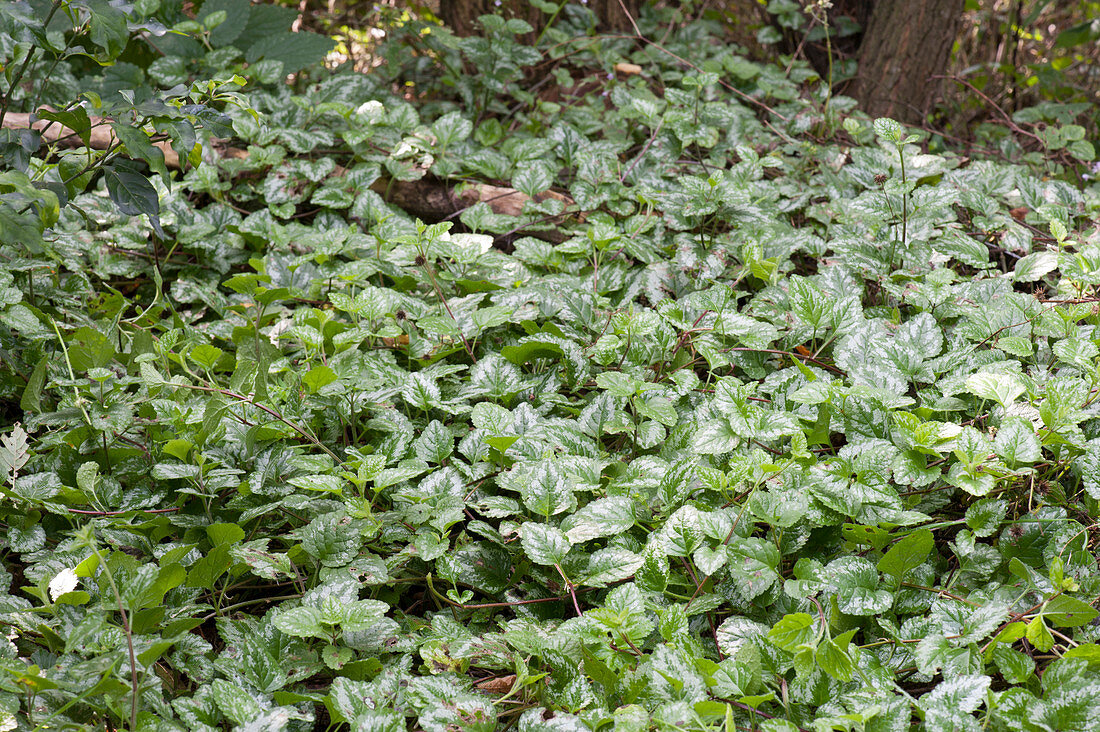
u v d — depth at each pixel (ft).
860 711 5.01
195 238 10.48
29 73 11.97
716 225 11.01
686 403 8.25
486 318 8.68
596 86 15.85
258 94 12.87
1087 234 10.66
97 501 6.84
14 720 5.00
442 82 15.70
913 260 9.76
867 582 5.85
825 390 7.05
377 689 5.37
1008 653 5.28
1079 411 6.57
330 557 6.34
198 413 7.61
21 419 8.32
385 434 8.03
